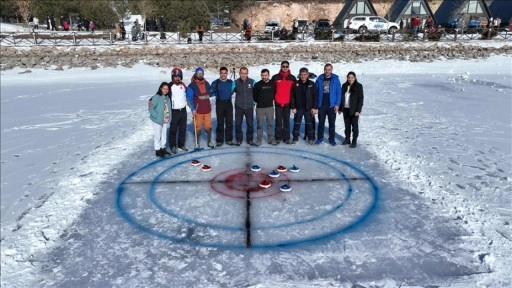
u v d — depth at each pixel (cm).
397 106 1344
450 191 643
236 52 2709
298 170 736
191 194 653
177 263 475
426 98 1504
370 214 577
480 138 936
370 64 2595
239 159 806
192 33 3503
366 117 1170
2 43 2703
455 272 446
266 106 864
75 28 4234
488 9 3675
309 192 652
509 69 2389
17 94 1734
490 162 771
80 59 2517
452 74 2270
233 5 4600
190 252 496
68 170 779
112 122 1181
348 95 850
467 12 3716
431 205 600
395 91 1691
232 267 464
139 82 2092
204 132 1009
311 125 882
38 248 514
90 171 764
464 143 896
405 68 2484
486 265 456
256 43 2862
